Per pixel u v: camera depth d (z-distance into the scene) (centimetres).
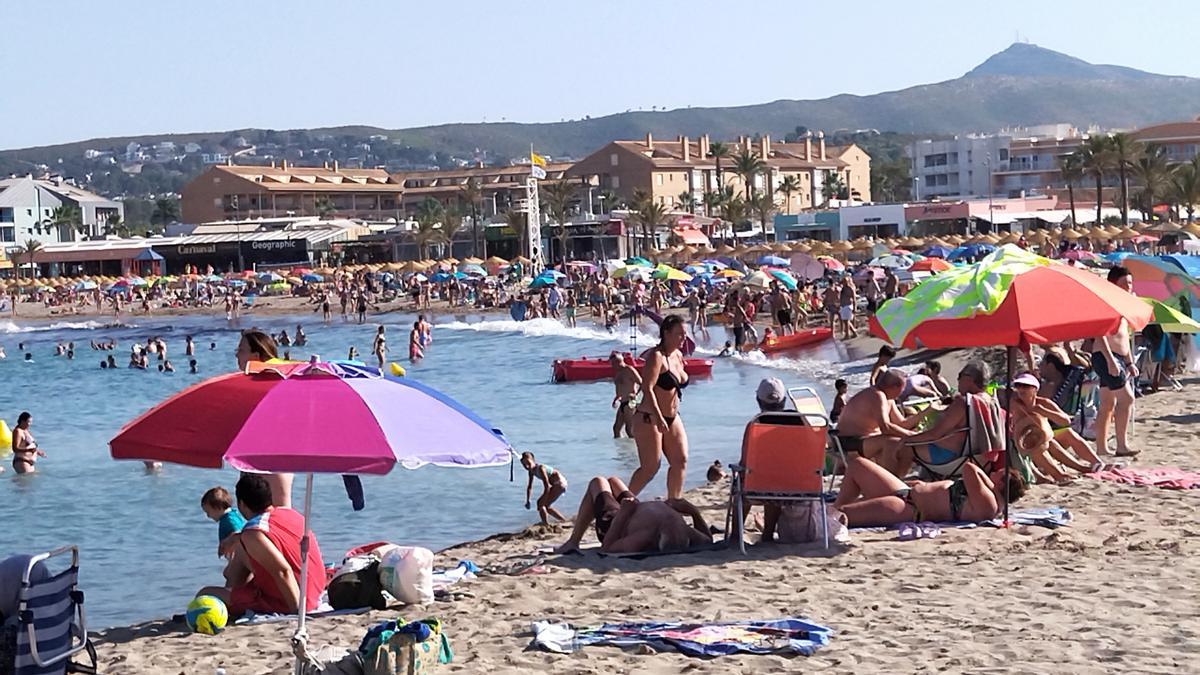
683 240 11888
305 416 719
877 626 869
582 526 1201
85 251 13850
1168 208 11319
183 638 989
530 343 5969
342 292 9081
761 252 9356
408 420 732
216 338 7650
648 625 895
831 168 17275
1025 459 1323
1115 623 835
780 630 855
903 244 8812
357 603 1036
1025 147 16275
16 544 1898
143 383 5072
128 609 1444
